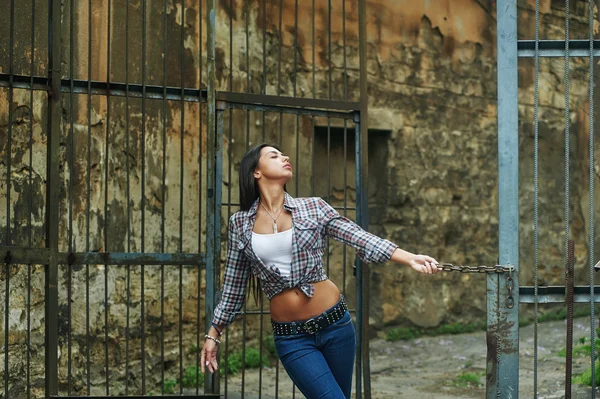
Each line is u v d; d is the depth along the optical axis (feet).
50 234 14.83
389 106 33.45
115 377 21.98
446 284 35.42
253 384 24.25
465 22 35.99
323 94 30.53
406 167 34.17
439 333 34.91
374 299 33.55
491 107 36.99
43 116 19.84
